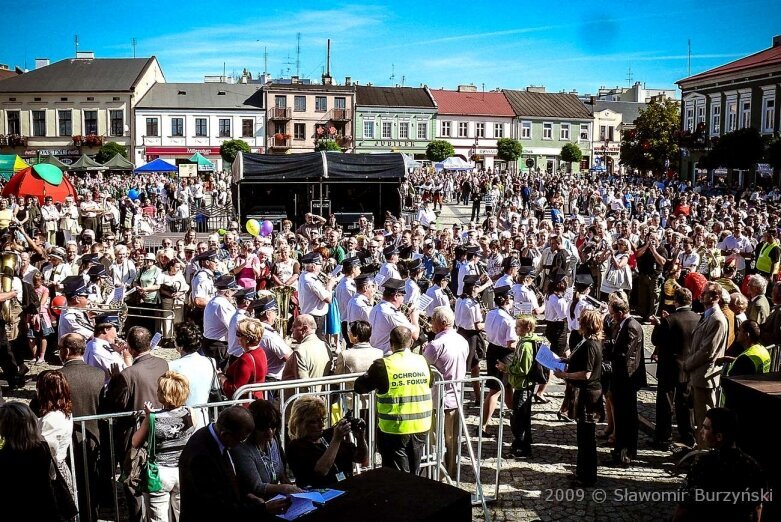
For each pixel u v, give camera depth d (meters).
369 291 10.21
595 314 7.27
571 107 77.50
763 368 6.74
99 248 13.97
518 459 7.97
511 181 44.75
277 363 8.02
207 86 67.50
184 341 6.63
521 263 15.49
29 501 4.50
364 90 71.19
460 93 75.00
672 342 8.16
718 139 43.94
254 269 13.39
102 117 63.34
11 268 10.54
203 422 6.11
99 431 6.28
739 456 4.40
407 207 33.44
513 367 8.01
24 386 10.45
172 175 54.12
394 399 5.89
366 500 3.83
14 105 63.16
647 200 33.78
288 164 25.56
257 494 4.44
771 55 48.59
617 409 7.72
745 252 16.39
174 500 5.62
